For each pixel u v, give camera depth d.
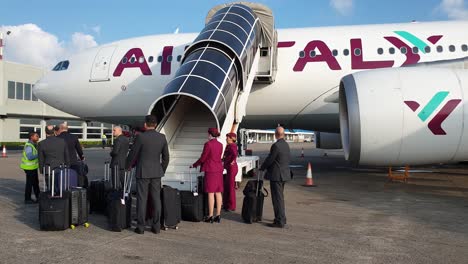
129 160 5.64
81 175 8.45
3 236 5.37
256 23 11.31
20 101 38.75
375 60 11.59
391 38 11.80
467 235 5.40
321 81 11.92
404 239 5.20
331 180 11.77
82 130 47.38
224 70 8.95
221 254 4.57
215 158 6.21
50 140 7.06
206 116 10.00
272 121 13.18
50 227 5.64
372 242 5.06
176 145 9.16
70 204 5.80
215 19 11.05
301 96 12.20
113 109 13.53
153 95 12.84
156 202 5.57
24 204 7.88
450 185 10.51
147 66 12.83
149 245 4.95
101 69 13.32
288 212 7.03
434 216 6.63
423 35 11.73
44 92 14.11
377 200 8.25
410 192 9.35
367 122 8.55
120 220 5.68
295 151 35.81
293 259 4.38
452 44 11.44
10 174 13.62
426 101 8.36
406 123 8.41
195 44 9.87
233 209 7.25
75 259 4.36
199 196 6.31
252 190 6.25
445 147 8.41
